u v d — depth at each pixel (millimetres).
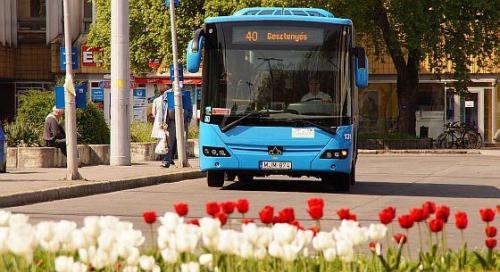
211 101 39094
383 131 99562
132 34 87812
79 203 33812
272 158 38781
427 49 84500
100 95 98625
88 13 99562
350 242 12375
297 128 38750
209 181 42219
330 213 30688
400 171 56969
